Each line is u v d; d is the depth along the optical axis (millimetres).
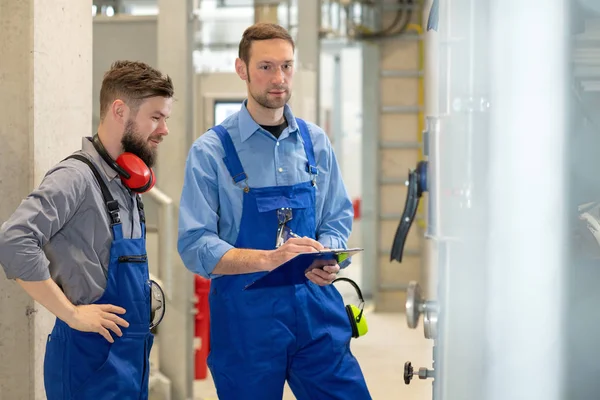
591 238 1414
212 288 2332
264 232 2291
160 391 4051
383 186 7648
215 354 2303
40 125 2535
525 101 1384
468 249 1476
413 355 5828
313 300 2307
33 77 2498
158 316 2186
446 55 1664
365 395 2342
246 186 2293
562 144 1391
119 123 2057
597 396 1398
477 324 1456
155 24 5234
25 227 1846
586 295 1409
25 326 2518
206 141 2324
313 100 5180
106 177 2043
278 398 2273
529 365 1406
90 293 2002
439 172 1682
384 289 7656
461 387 1482
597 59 1459
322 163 2418
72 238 1985
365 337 6473
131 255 2043
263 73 2268
